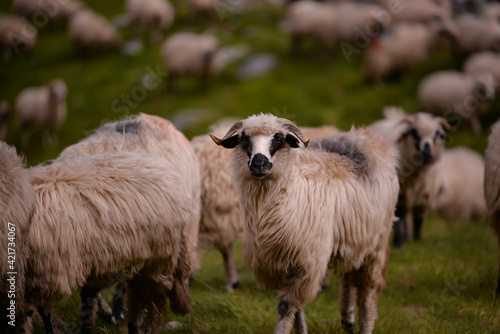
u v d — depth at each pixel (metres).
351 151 6.44
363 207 6.16
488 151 8.53
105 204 5.38
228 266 9.28
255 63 25.88
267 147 5.55
